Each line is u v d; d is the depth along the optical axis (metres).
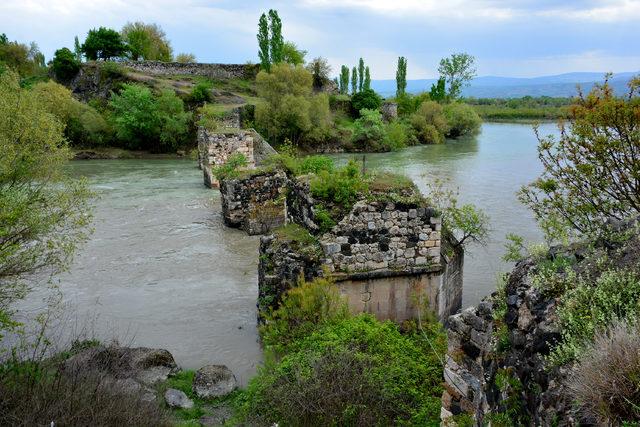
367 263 12.21
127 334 13.36
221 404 9.97
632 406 3.68
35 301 15.38
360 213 12.04
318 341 9.57
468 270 18.20
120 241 21.83
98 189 33.38
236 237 22.67
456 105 78.75
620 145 9.04
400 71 92.38
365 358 8.83
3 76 13.45
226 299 15.80
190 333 13.48
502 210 26.67
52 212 12.77
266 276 12.58
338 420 8.07
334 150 62.19
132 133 53.28
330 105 75.56
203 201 29.89
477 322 6.67
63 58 64.94
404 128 67.06
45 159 12.80
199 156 43.50
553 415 4.15
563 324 4.82
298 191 13.77
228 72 75.31
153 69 71.50
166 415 8.80
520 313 5.41
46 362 9.70
